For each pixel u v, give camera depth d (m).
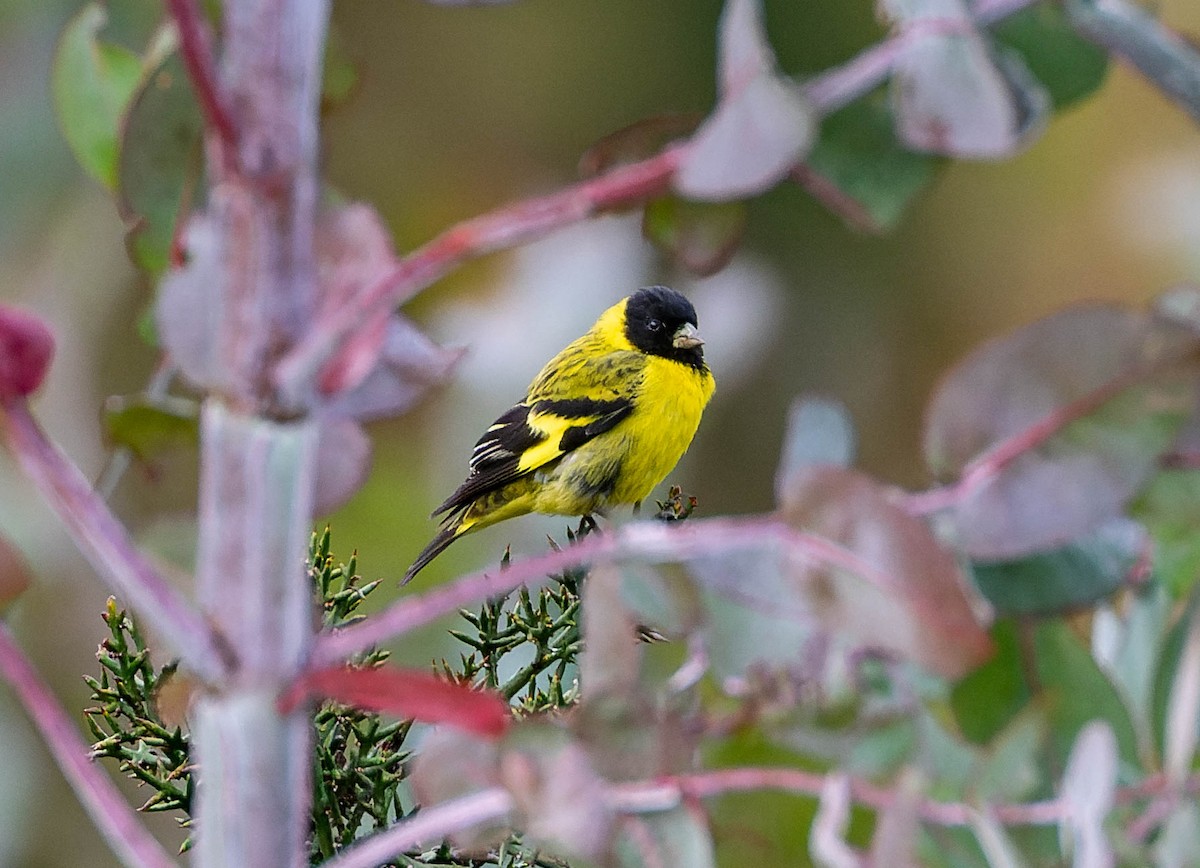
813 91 1.48
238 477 1.43
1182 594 1.80
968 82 1.45
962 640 1.51
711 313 6.42
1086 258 6.42
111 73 1.93
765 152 1.36
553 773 1.52
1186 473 1.65
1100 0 1.59
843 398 6.51
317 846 2.46
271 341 1.43
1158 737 1.75
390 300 1.41
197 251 1.51
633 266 6.14
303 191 1.43
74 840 5.12
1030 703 1.76
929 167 1.63
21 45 5.26
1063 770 1.73
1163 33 1.58
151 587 1.42
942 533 1.64
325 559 2.58
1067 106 1.68
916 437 6.48
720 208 1.88
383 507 5.54
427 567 5.50
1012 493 1.60
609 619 1.70
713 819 1.70
